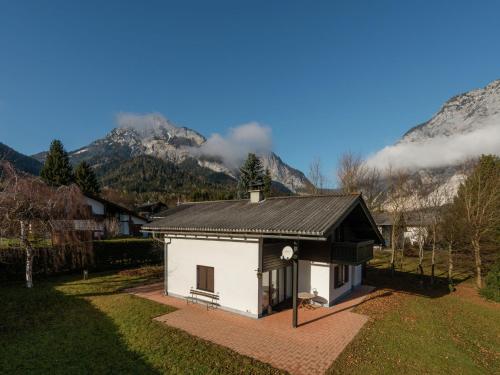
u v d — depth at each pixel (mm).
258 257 10562
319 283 12570
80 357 7344
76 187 16422
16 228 13789
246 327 9703
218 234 11422
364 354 7953
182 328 9461
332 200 12156
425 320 10977
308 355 7824
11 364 6957
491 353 8758
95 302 12055
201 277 12422
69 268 18141
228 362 7297
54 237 16156
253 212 12844
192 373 6734
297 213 11219
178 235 13297
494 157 19797
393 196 24562
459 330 10367
